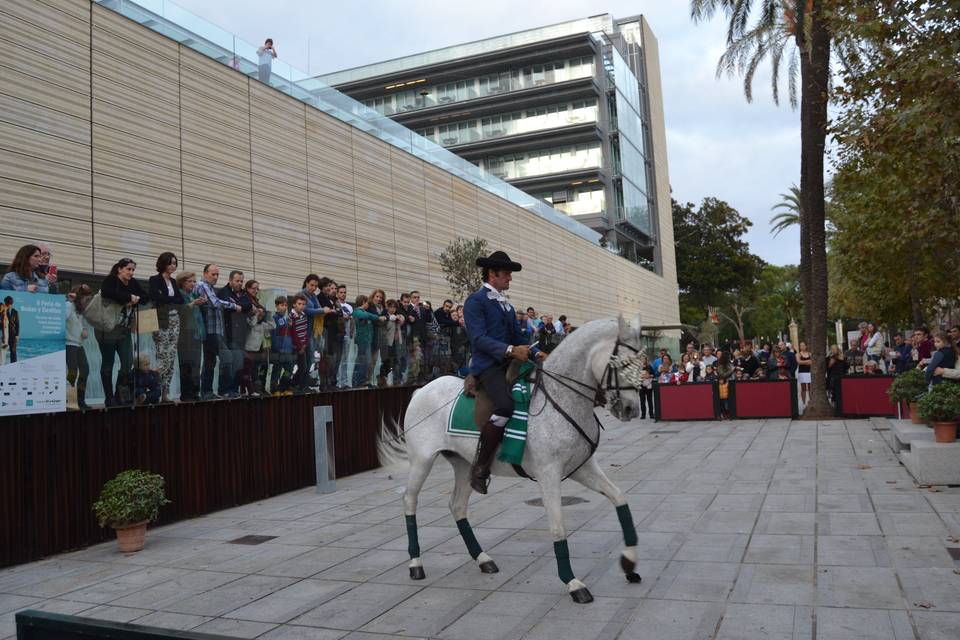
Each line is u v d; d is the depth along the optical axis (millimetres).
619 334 5320
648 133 64562
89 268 11016
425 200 21938
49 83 10617
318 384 12078
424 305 15617
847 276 28672
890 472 9766
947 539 6289
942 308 30125
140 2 12469
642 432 16922
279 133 15516
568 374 5492
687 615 4777
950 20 9852
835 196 26234
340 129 17750
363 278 18188
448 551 6883
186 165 13000
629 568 5500
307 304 11852
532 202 33469
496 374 5684
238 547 7609
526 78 56500
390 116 58656
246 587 6047
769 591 5168
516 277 30000
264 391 10883
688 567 5891
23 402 7414
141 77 12227
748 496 8648
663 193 66875
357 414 13148
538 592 5449
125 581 6488
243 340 10461
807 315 22828
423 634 4715
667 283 62906
